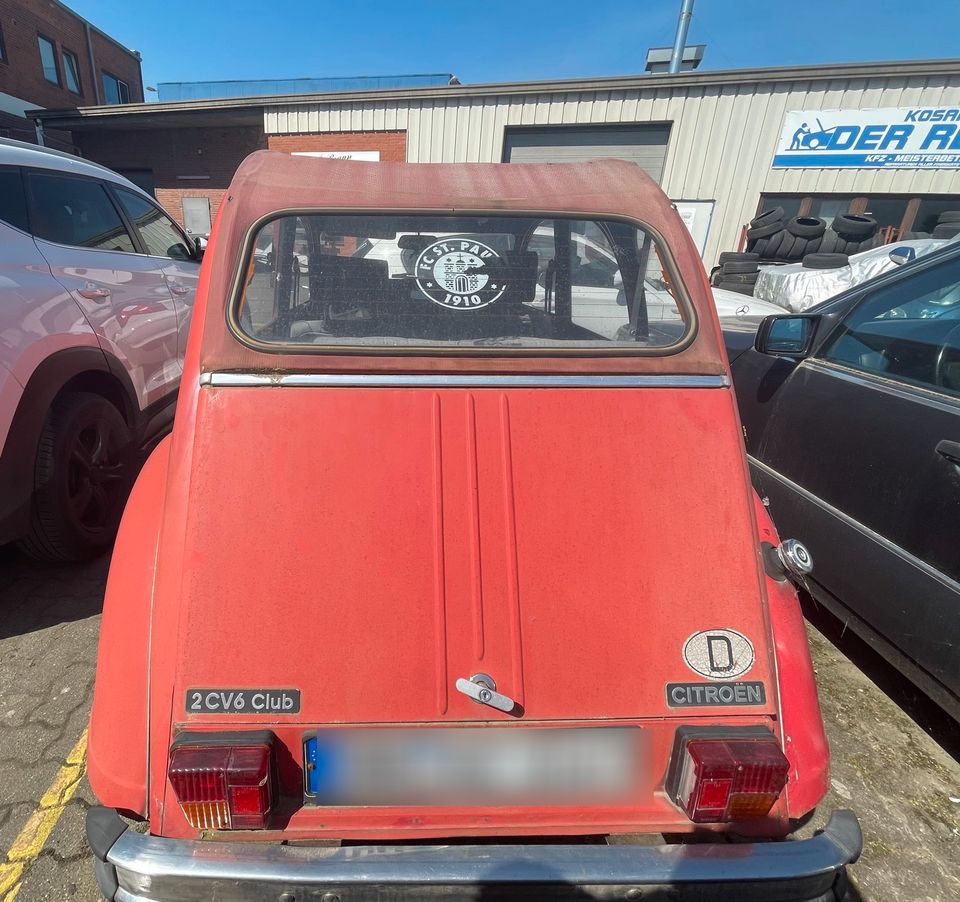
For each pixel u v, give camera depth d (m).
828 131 9.79
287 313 1.57
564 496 1.41
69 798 1.87
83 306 2.85
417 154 11.55
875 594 2.26
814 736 1.34
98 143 14.95
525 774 1.29
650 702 1.31
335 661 1.28
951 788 2.03
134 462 3.31
